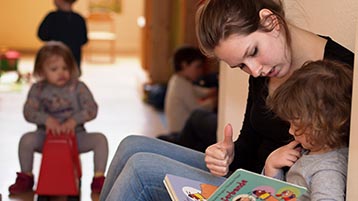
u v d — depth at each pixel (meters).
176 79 4.15
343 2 1.83
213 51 1.58
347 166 1.41
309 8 1.98
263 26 1.53
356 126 1.35
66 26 5.10
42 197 2.98
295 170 1.49
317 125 1.40
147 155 1.73
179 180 1.58
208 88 4.21
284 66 1.61
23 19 9.66
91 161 3.67
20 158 3.16
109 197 1.68
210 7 1.55
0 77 6.83
